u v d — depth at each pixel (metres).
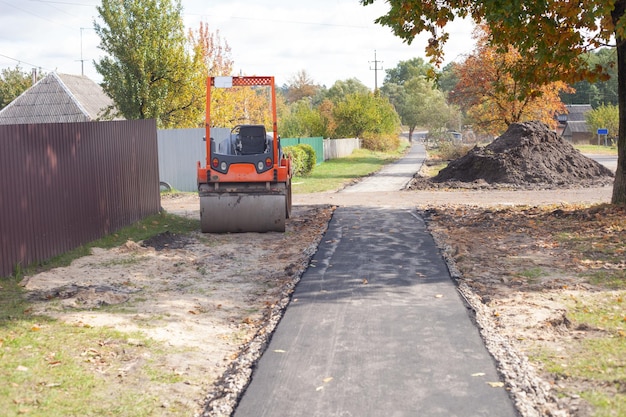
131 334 7.51
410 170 43.16
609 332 7.26
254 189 15.01
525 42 15.12
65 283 10.09
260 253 13.13
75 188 12.62
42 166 11.36
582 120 109.00
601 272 10.20
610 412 5.14
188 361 6.73
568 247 12.30
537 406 5.35
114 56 29.81
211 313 8.75
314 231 15.47
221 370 6.53
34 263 11.02
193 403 5.68
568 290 9.25
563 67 15.98
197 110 31.56
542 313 8.11
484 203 20.62
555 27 14.66
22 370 6.14
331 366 6.39
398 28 16.12
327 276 10.50
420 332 7.43
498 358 6.48
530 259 11.46
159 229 15.62
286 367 6.40
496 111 40.28
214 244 14.12
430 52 16.45
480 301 8.84
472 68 39.72
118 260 12.02
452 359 6.51
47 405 5.41
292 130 67.56
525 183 28.19
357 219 17.00
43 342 7.06
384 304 8.69
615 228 13.49
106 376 6.18
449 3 15.97
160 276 10.96
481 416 5.19
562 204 19.20
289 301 9.01
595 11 12.85
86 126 13.17
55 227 11.79
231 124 40.22
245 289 10.16
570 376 5.99
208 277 11.00
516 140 31.11
